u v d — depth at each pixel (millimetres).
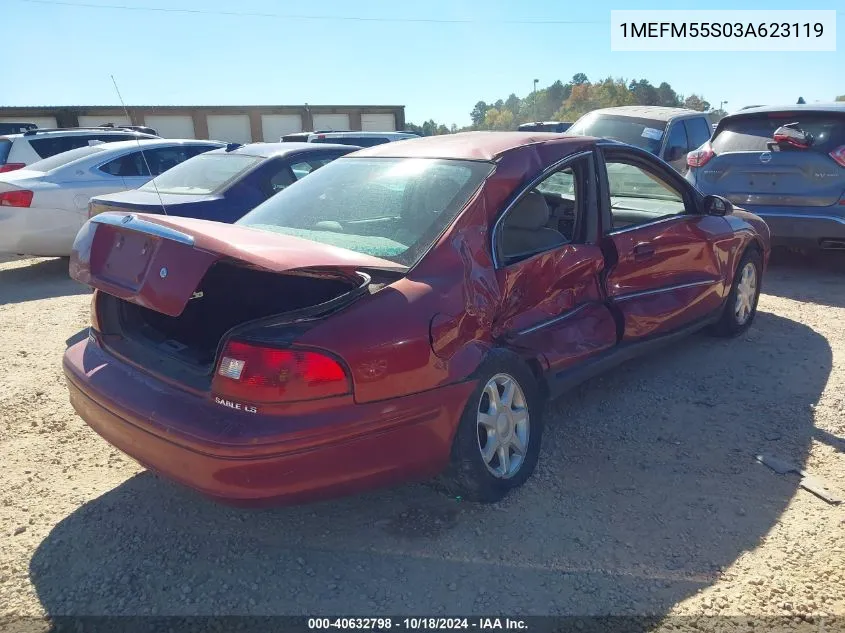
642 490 3438
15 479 3607
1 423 4258
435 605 2680
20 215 8094
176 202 6086
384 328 2791
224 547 3051
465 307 3119
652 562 2902
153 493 3488
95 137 11766
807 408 4277
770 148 7188
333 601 2709
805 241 7125
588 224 4047
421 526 3172
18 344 5840
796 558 2908
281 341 2619
